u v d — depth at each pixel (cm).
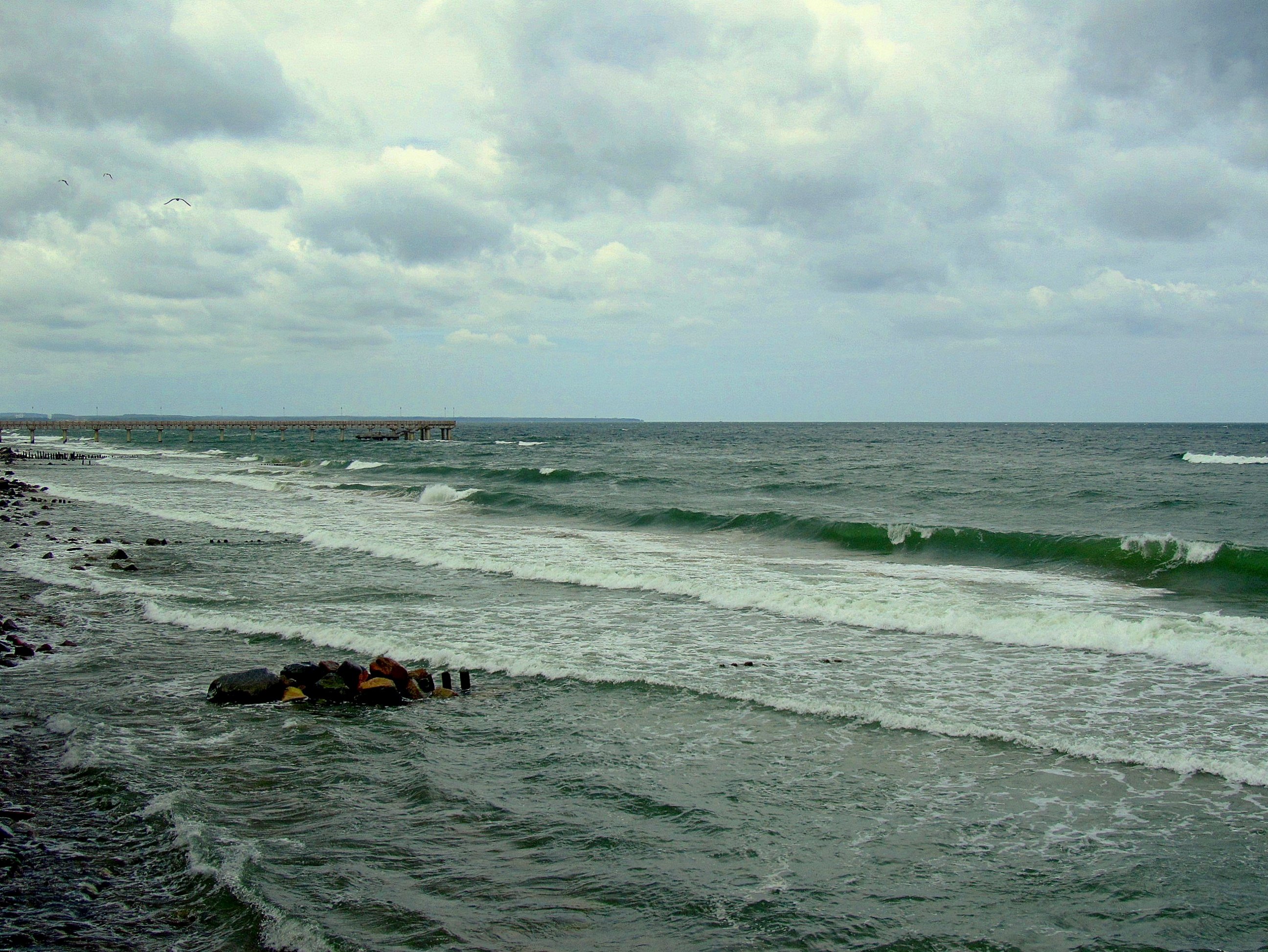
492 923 616
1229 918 623
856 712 1087
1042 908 640
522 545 2645
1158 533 2748
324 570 2184
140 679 1256
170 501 4009
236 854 719
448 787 868
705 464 6950
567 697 1176
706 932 607
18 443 12475
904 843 747
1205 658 1307
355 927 608
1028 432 18962
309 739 1012
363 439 12938
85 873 694
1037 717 1073
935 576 2105
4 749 979
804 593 1853
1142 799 832
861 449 10150
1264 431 18788
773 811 812
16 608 1744
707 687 1200
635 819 795
